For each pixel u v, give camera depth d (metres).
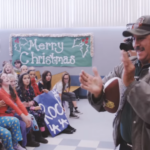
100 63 7.02
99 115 4.92
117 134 1.31
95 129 3.93
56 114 3.72
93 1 6.82
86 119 4.59
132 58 1.21
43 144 3.20
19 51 7.40
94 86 1.13
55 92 3.90
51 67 7.29
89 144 3.21
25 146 3.07
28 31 7.34
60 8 7.05
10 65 4.58
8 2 7.33
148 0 6.46
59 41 7.18
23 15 7.29
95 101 1.20
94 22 6.87
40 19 7.21
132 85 1.00
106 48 6.96
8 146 2.59
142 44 1.06
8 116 2.79
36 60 7.33
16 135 2.73
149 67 1.10
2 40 7.48
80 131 3.82
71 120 4.52
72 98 4.99
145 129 1.08
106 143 3.24
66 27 7.07
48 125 3.52
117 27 6.87
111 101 1.16
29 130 3.03
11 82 3.15
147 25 1.05
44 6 7.14
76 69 7.15
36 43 7.30
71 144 3.21
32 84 3.87
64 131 3.72
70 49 7.14
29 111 3.37
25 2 7.24
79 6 6.93
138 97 0.98
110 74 1.40
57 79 6.87
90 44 6.99
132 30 1.07
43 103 3.60
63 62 7.20
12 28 7.38
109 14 6.76
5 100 2.79
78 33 7.08
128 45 1.18
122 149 1.32
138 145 1.10
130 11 6.60
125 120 1.22
